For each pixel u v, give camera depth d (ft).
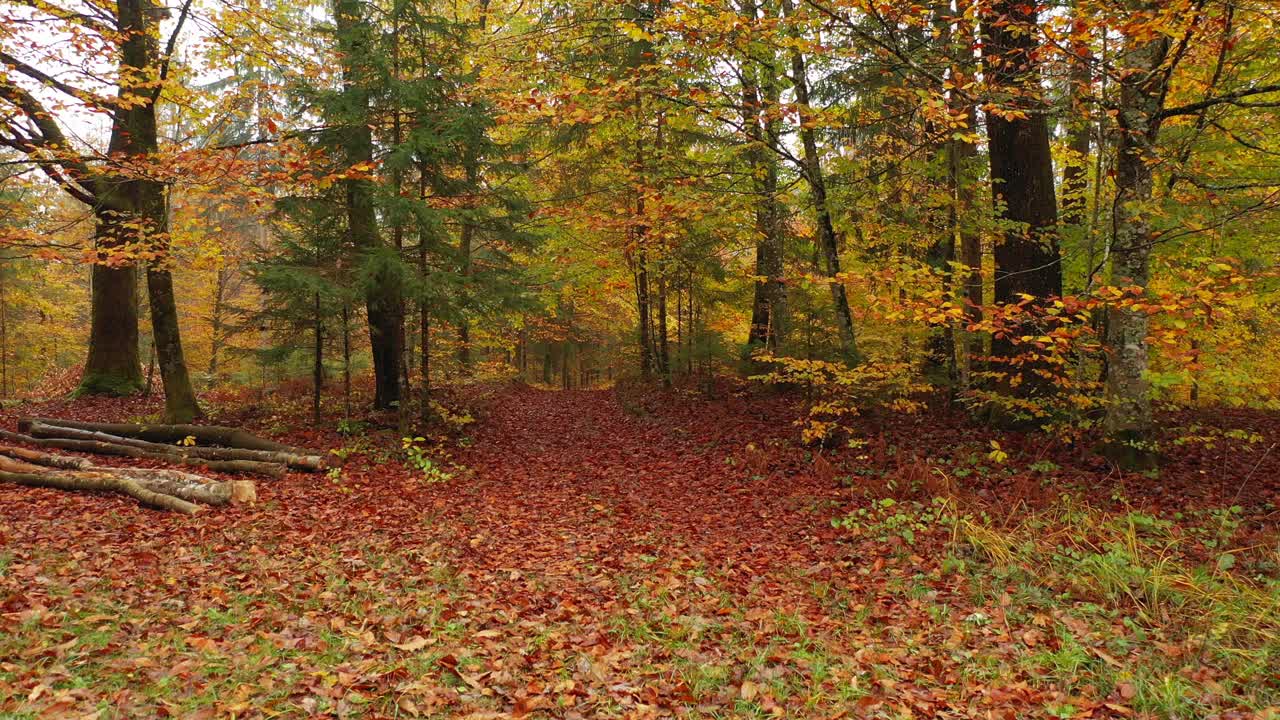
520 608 17.40
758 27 26.63
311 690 12.13
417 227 37.76
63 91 33.45
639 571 20.93
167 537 21.31
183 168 29.53
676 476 34.68
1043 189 32.65
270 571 18.88
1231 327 30.71
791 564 21.33
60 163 31.01
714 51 28.84
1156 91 24.47
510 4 52.65
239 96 45.73
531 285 42.63
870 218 36.50
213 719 10.89
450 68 38.91
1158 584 16.75
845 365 33.68
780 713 12.23
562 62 34.40
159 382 64.08
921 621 16.49
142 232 35.94
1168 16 19.75
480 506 29.04
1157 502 24.13
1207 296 18.44
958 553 20.92
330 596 17.17
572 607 17.58
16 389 84.48
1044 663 13.94
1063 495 24.22
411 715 11.68
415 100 35.63
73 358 94.07
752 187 39.75
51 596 15.30
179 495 25.53
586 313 99.91
